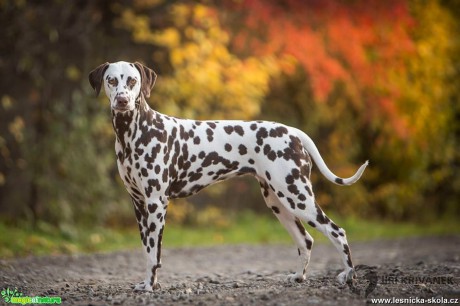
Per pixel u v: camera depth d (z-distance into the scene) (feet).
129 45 45.24
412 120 49.29
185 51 39.93
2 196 41.19
